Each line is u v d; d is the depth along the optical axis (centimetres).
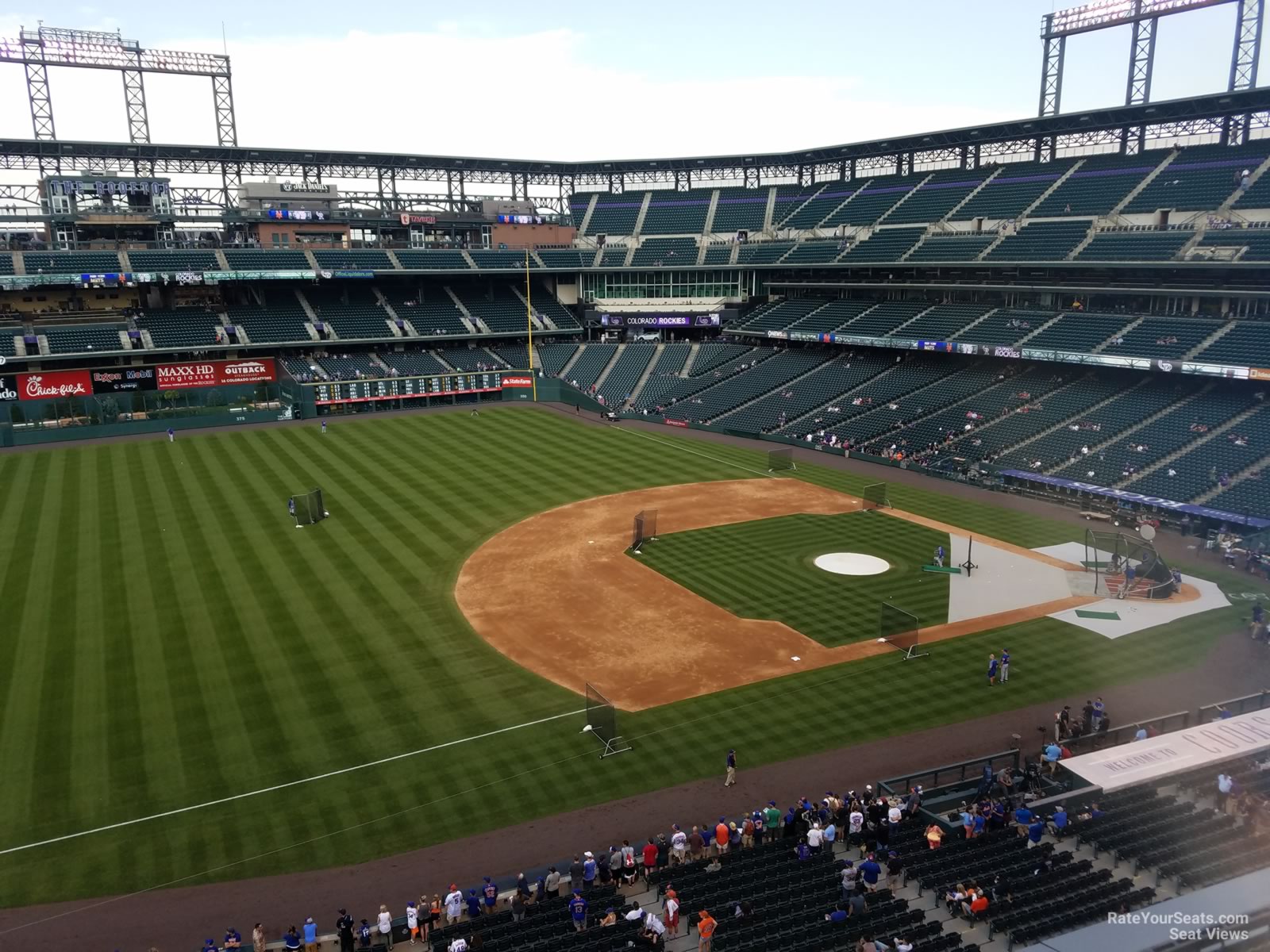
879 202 10150
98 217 9550
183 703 3269
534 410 9294
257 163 10594
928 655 3681
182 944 2181
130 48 9731
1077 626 3953
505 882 2383
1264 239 6381
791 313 9931
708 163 11800
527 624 3981
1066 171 8669
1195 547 5019
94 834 2567
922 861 2342
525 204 12112
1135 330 6788
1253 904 1253
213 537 5062
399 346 10281
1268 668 3538
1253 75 7219
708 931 2009
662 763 2941
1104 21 8244
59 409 8150
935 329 8125
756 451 7550
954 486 6356
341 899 2336
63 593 4256
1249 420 5928
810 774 2873
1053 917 1980
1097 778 2406
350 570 4591
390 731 3112
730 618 4059
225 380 9238
